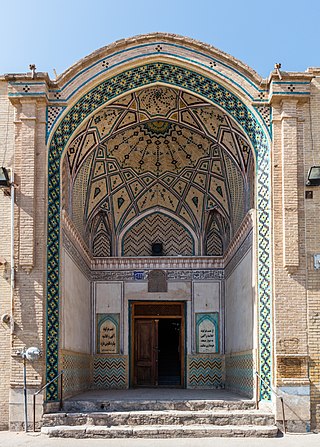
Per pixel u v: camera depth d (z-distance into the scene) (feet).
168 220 38.34
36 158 26.13
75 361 30.78
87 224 36.37
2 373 24.90
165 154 35.91
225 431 23.20
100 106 27.84
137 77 27.76
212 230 37.99
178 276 37.81
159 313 38.37
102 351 36.94
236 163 30.89
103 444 21.50
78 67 27.04
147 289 37.63
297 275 25.45
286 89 26.43
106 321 37.32
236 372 32.09
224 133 29.99
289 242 25.41
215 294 37.47
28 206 25.55
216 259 37.70
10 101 26.45
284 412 24.26
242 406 25.45
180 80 27.89
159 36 27.40
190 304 37.52
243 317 30.09
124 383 36.58
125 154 35.50
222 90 27.48
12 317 24.98
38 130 26.35
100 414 24.16
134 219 38.24
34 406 24.21
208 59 27.37
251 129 27.40
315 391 24.66
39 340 24.79
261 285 26.13
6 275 25.50
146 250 38.17
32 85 26.35
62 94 26.78
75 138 28.48
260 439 22.71
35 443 21.67
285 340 25.00
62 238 27.35
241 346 30.50
